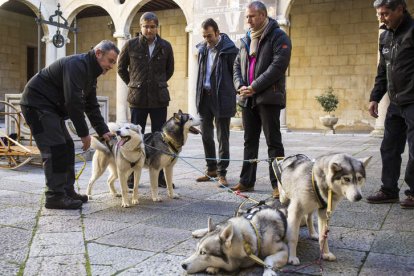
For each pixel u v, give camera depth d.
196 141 12.48
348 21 18.28
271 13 15.56
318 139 13.28
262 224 3.05
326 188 3.00
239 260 2.95
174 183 6.19
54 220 4.24
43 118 4.61
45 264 3.09
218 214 4.48
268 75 4.89
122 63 6.05
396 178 4.85
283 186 3.42
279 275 2.90
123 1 18.92
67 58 4.62
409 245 3.49
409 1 16.92
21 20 24.31
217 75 5.93
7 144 8.10
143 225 4.08
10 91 23.91
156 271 2.96
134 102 5.94
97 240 3.63
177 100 21.88
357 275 2.90
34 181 6.32
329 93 17.12
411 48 4.36
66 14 19.66
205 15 16.67
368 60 18.05
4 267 3.03
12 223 4.12
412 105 4.45
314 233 3.66
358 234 3.78
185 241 3.60
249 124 5.43
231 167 7.74
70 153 4.96
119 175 4.77
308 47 19.11
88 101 4.93
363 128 18.27
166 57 6.03
